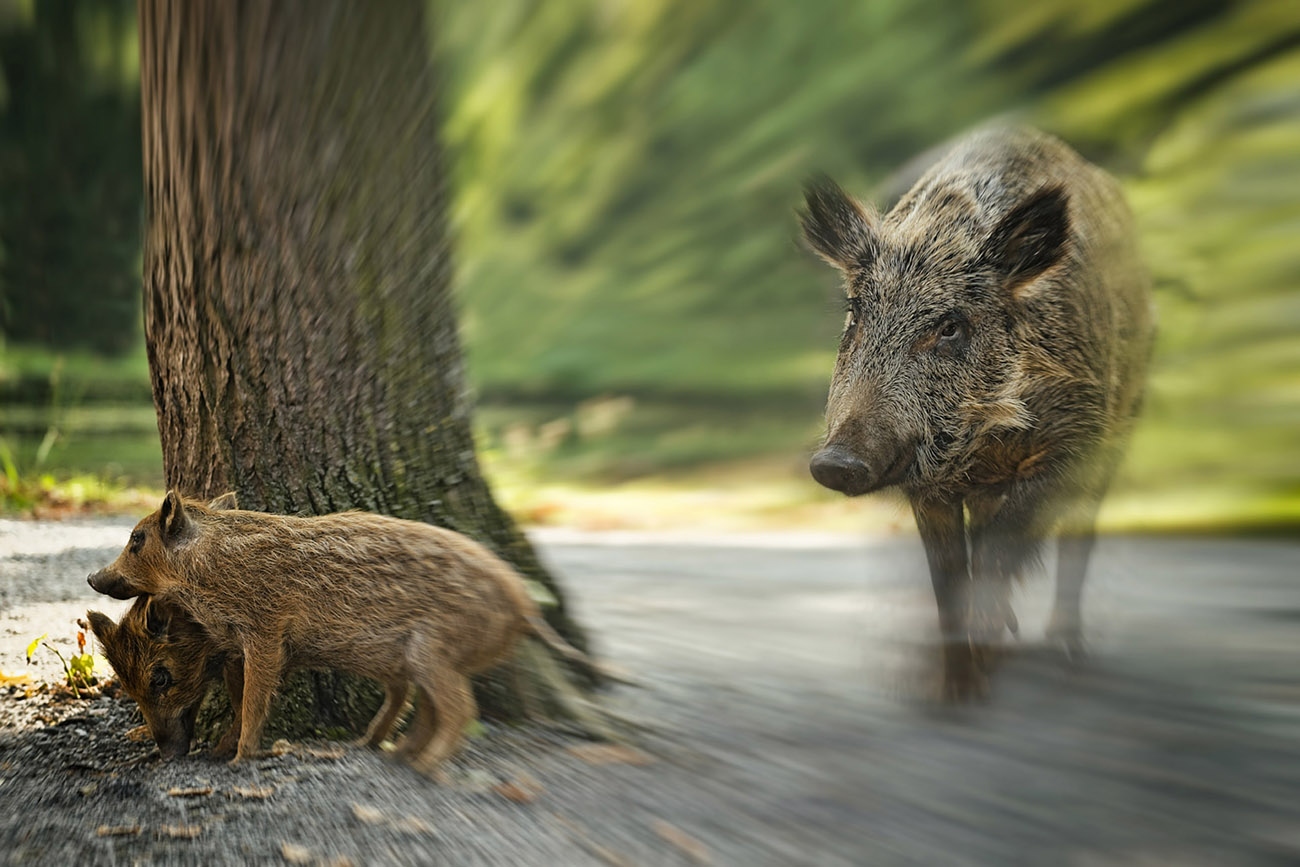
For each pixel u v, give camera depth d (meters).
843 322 6.49
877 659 6.94
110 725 4.95
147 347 5.50
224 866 3.46
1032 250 5.76
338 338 5.34
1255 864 3.76
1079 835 3.97
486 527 5.62
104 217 25.33
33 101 25.72
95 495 14.01
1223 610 8.58
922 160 7.29
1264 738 5.20
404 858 3.53
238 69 5.18
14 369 21.38
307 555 4.55
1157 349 8.43
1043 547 6.34
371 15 5.34
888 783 4.52
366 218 5.36
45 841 3.64
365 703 5.09
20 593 6.93
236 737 4.75
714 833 3.89
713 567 11.38
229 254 5.24
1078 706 5.85
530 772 4.50
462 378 5.74
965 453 5.95
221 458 5.26
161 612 4.54
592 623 8.31
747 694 6.00
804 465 6.52
